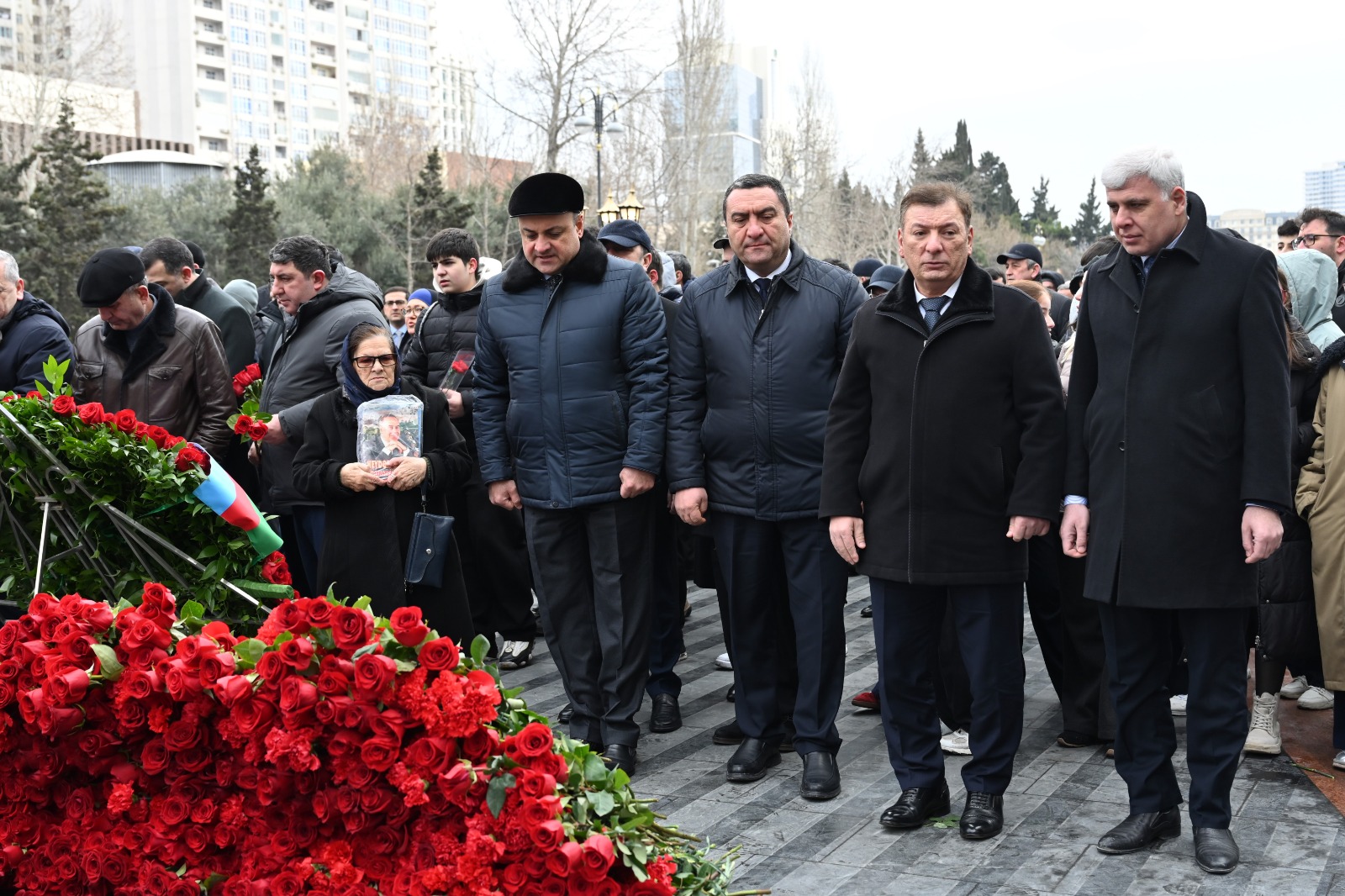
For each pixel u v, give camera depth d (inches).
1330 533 185.5
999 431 168.1
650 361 199.6
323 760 104.0
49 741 113.3
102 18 2142.0
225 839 106.1
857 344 176.4
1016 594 171.0
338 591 181.9
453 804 99.6
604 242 265.9
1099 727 206.7
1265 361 150.3
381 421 180.7
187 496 135.0
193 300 255.3
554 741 105.6
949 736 208.8
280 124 4443.9
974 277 169.0
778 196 192.1
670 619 227.1
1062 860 158.2
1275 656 192.4
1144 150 151.4
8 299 217.2
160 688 107.7
